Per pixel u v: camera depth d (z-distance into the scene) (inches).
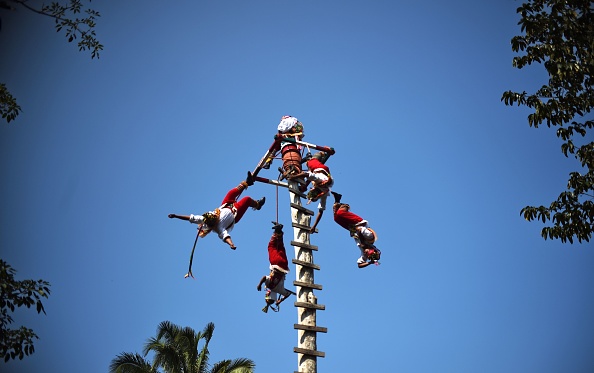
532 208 568.1
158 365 889.5
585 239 553.0
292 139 565.9
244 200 548.7
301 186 559.2
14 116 550.6
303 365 497.0
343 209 557.0
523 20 570.6
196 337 949.2
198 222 533.0
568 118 578.6
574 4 570.3
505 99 588.4
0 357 466.3
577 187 559.5
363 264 548.1
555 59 562.3
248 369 924.6
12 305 470.6
